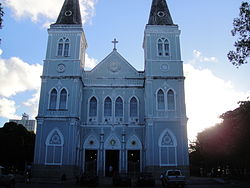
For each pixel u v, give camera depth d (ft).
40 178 105.91
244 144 116.88
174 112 115.44
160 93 118.52
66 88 118.11
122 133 122.21
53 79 119.65
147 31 126.31
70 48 123.75
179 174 86.22
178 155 110.11
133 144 121.39
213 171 210.18
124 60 133.69
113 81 130.11
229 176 156.76
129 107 126.21
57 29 126.52
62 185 88.89
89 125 123.54
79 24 127.24
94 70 132.16
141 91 128.77
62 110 114.83
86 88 128.98
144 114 125.08
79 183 95.30
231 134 128.16
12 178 77.77
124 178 90.63
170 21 129.59
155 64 121.70
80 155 119.96
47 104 116.16
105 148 120.67
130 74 131.64
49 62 122.01
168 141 111.75
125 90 128.67
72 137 111.24
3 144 149.89
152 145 110.93
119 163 118.52
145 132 119.65
